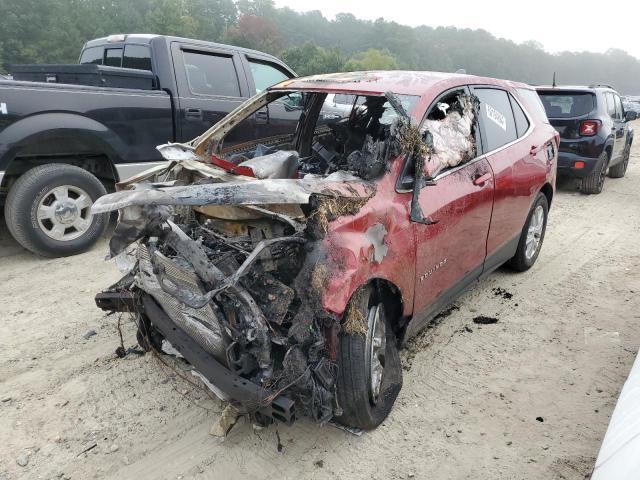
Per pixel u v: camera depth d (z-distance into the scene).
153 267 2.73
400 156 3.11
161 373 3.46
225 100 6.35
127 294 3.18
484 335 4.03
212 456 2.78
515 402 3.23
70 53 73.88
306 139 4.62
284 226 2.65
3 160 4.69
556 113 8.68
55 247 5.21
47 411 3.10
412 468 2.71
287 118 6.32
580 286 4.97
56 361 3.59
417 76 3.75
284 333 2.56
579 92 8.53
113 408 3.13
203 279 2.45
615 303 4.61
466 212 3.59
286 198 2.46
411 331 3.37
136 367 3.52
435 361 3.66
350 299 2.64
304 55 99.56
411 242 3.05
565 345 3.90
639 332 4.09
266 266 2.53
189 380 3.23
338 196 2.67
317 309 2.46
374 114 4.18
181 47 6.06
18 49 68.88
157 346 3.38
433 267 3.34
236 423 3.02
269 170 3.21
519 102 4.77
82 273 5.01
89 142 5.24
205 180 2.86
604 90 9.12
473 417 3.09
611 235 6.66
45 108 4.88
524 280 5.09
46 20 73.12
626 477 1.78
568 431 2.98
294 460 2.75
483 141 3.98
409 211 3.04
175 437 2.91
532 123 4.88
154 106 5.69
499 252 4.39
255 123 5.93
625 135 10.02
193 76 6.11
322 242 2.56
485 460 2.77
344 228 2.64
